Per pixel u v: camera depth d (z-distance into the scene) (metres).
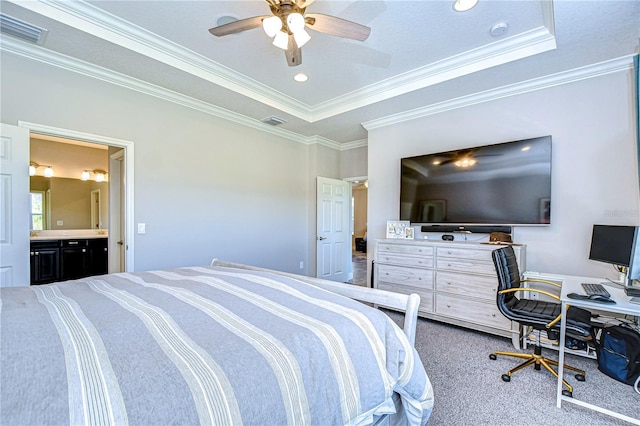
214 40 2.70
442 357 2.57
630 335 1.93
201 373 0.77
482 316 2.97
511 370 2.23
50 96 2.69
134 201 3.23
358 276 6.50
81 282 1.74
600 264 2.76
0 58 2.46
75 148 5.34
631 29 2.24
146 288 1.57
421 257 3.42
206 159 3.87
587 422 1.75
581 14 2.08
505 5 2.21
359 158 5.59
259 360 0.87
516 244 3.03
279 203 4.84
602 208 2.78
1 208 2.43
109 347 0.87
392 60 3.00
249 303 1.32
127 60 2.78
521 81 3.12
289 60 2.32
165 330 1.00
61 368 0.74
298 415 0.85
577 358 2.57
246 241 4.33
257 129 4.52
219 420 0.70
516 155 3.17
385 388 1.13
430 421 1.74
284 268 4.89
